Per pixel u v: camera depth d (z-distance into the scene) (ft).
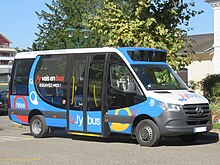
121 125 42.86
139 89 41.78
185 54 60.90
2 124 70.03
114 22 56.90
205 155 36.37
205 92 77.36
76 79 46.78
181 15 57.21
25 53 52.80
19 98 52.54
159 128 40.19
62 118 47.91
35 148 41.78
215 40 92.32
